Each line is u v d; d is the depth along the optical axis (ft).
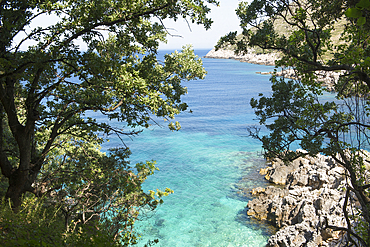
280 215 76.54
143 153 147.54
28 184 34.73
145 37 36.06
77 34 33.01
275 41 35.09
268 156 41.37
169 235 76.74
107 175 37.04
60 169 39.19
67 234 22.98
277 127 40.42
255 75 538.06
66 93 37.60
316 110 36.50
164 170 124.47
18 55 28.45
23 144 33.42
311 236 60.80
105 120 213.66
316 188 86.12
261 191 97.86
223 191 102.68
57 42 31.99
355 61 25.70
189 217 85.87
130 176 35.76
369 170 38.99
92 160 40.98
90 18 31.86
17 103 37.93
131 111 37.52
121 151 40.75
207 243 72.59
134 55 38.01
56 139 51.47
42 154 35.78
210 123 214.07
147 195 35.55
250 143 160.56
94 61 29.84
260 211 84.07
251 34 35.37
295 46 34.06
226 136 177.47
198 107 276.82
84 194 36.22
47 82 36.19
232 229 78.07
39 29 32.99
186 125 209.36
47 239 19.29
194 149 153.07
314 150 33.94
